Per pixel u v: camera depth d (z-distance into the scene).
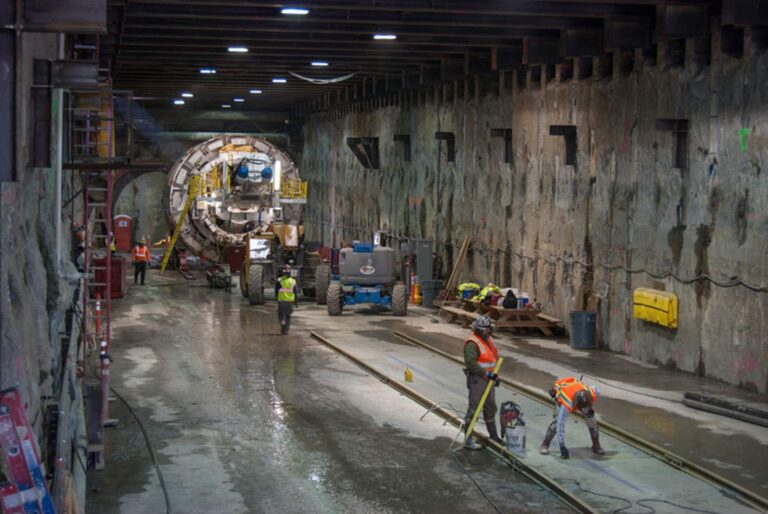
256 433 14.23
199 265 43.34
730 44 17.92
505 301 24.42
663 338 19.86
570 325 22.38
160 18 21.94
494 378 13.18
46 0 5.83
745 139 17.28
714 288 18.22
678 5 17.91
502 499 11.14
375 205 40.50
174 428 14.52
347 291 29.33
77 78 6.98
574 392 12.77
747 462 12.58
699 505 10.80
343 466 12.52
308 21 22.28
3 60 5.79
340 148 46.66
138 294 34.78
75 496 7.40
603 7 19.36
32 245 9.36
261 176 39.88
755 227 17.02
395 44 24.69
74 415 10.62
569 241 23.67
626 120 21.16
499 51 25.25
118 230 45.84
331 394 17.09
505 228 27.31
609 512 10.55
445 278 31.83
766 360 16.77
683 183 19.19
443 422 14.97
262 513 10.66
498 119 27.81
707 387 17.52
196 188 39.91
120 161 16.95
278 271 32.56
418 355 21.33
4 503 5.59
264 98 49.50
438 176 32.69
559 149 24.16
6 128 5.82
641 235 20.67
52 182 13.65
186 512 10.70
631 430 14.28
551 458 12.74
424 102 34.16
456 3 18.52
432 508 10.82
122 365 19.89
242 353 21.72
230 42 25.75
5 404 5.70
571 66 23.98
